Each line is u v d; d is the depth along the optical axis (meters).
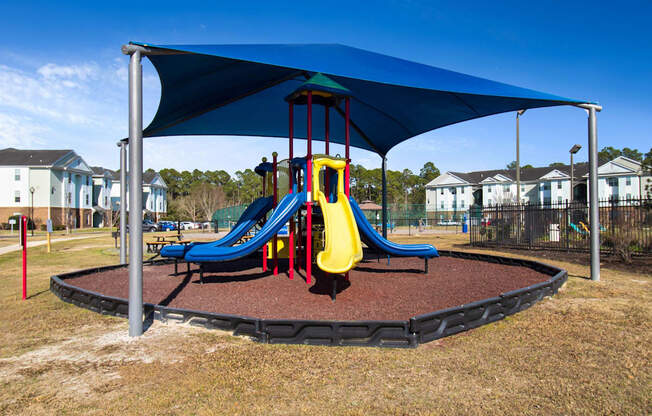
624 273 8.53
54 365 3.61
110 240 22.66
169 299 6.11
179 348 4.01
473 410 2.74
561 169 57.50
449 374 3.33
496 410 2.74
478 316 4.67
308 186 7.31
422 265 9.84
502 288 6.70
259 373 3.37
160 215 66.25
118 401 2.91
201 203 59.38
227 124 11.52
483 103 7.89
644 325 4.64
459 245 16.59
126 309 5.26
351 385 3.14
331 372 3.39
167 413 2.73
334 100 8.00
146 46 4.50
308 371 3.41
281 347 4.00
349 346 4.01
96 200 56.72
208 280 7.86
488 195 59.38
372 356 3.74
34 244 19.86
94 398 2.96
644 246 11.30
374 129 11.77
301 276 8.14
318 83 6.86
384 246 7.85
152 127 9.96
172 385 3.16
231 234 8.29
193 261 7.13
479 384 3.14
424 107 9.11
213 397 2.95
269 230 7.00
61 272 9.80
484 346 3.99
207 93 8.34
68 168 46.56
